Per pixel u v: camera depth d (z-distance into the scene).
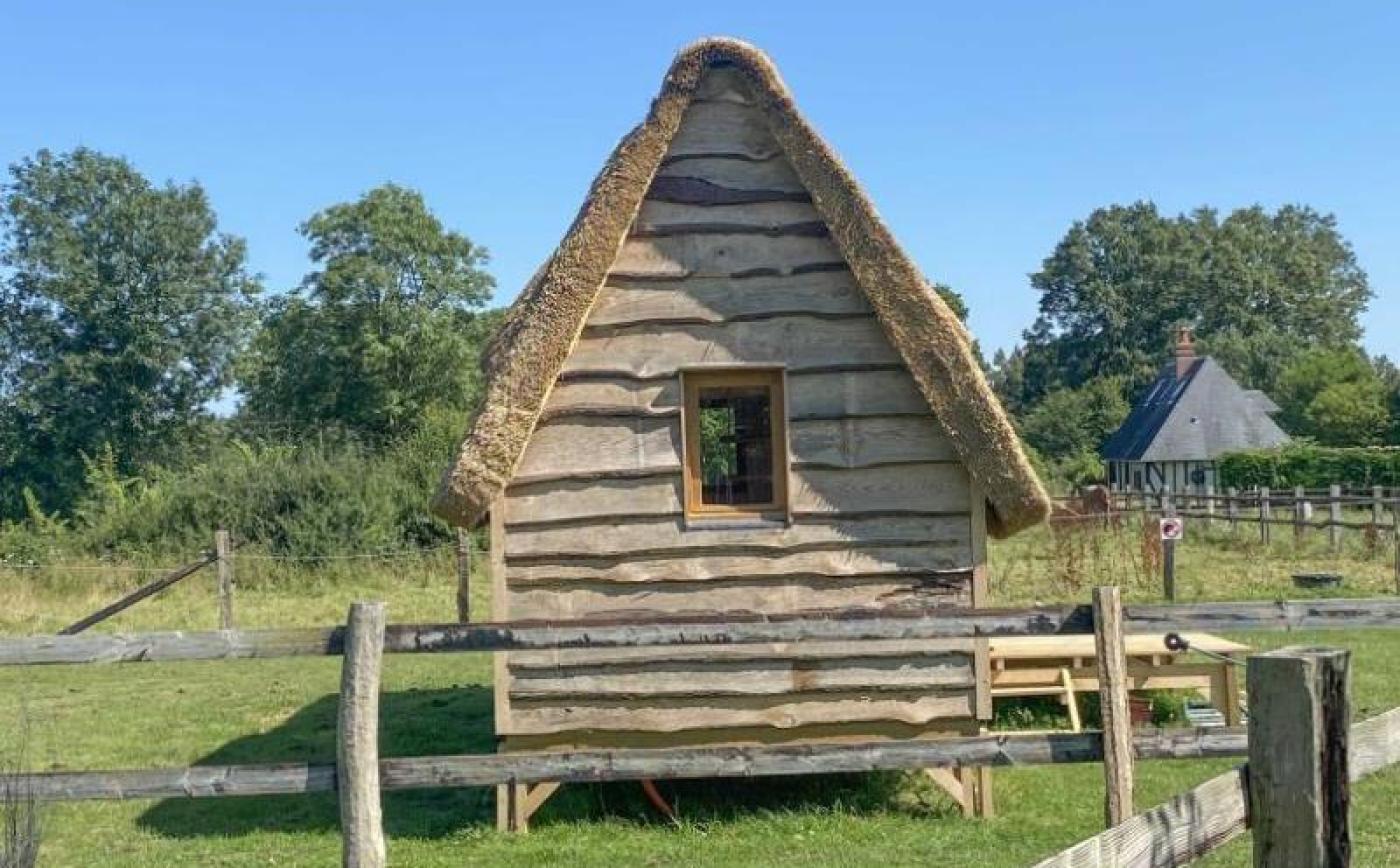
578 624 6.59
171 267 53.03
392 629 6.43
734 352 8.82
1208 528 30.89
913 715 8.62
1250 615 6.65
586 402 8.75
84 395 51.44
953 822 8.41
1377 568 22.98
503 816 8.49
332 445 37.97
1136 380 94.00
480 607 22.83
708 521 8.74
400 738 11.98
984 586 8.73
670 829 8.41
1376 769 4.11
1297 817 3.31
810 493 8.79
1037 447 79.25
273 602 23.94
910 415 8.84
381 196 56.81
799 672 8.65
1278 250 98.62
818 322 8.88
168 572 26.17
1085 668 11.09
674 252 8.86
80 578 25.83
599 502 8.72
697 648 8.64
